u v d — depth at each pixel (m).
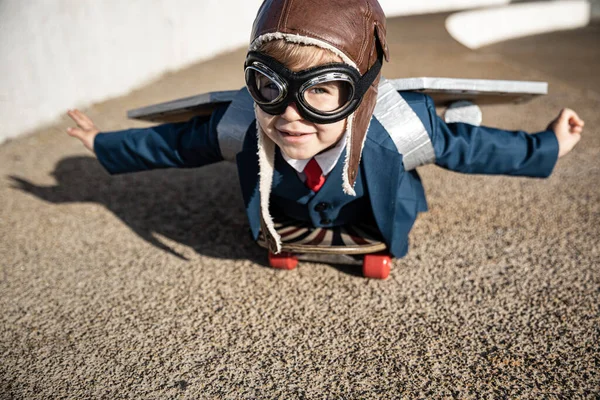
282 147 1.31
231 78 4.84
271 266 1.79
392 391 1.27
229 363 1.38
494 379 1.30
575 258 1.81
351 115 1.27
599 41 9.59
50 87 3.36
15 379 1.35
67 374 1.36
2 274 1.80
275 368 1.36
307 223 1.73
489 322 1.50
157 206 2.26
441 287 1.67
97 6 3.82
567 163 2.66
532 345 1.41
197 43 5.79
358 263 1.70
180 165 1.72
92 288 1.71
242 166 1.55
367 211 1.65
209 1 6.04
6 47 3.03
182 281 1.73
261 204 1.45
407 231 1.64
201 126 1.65
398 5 13.84
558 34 11.30
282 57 1.16
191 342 1.46
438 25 10.29
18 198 2.34
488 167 1.58
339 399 1.26
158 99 3.96
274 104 1.20
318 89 1.20
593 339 1.43
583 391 1.26
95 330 1.52
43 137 3.11
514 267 1.76
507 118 3.48
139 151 1.71
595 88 4.92
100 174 2.60
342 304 1.59
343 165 1.45
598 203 2.21
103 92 3.92
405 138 1.47
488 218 2.10
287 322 1.52
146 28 4.58
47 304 1.64
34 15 3.22
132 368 1.37
